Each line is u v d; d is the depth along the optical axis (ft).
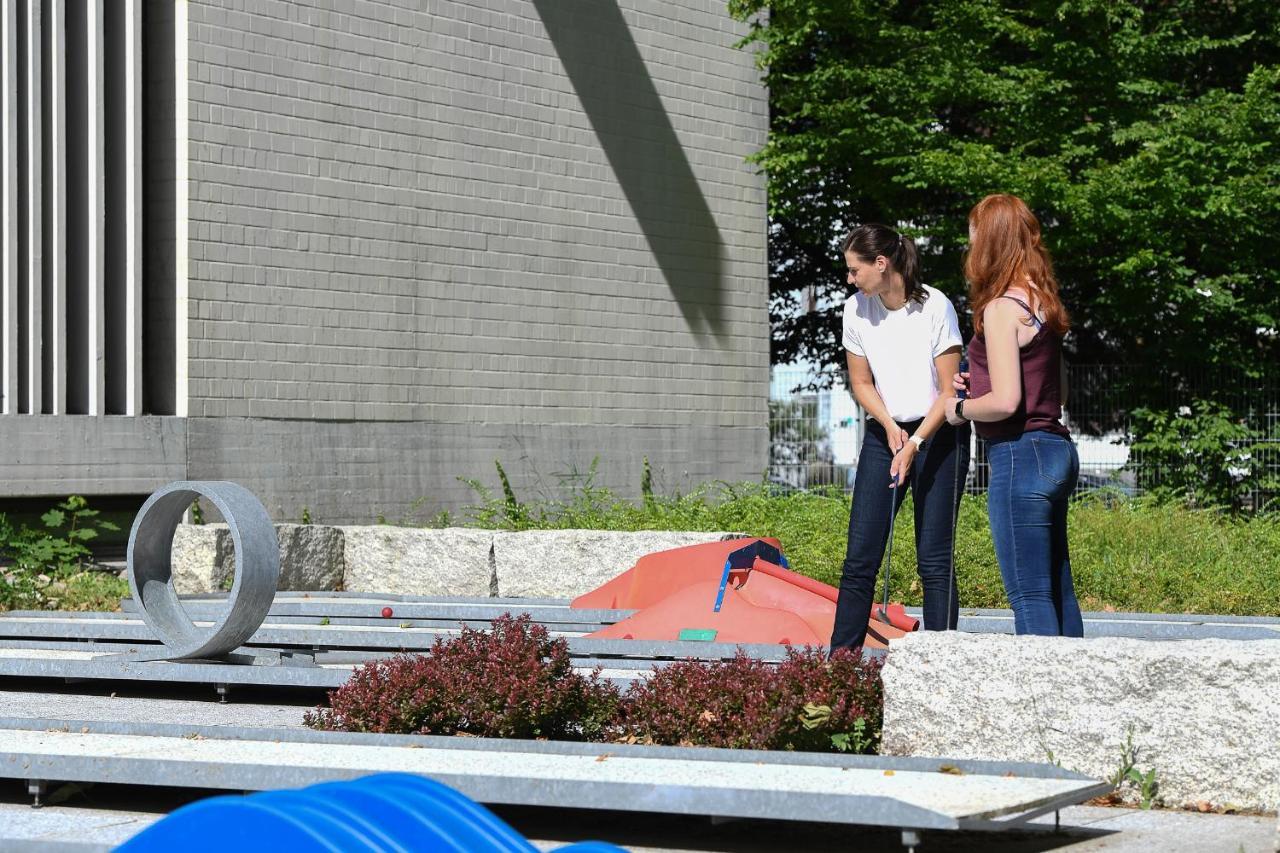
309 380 56.59
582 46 67.31
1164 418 79.30
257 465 54.85
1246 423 81.20
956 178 78.89
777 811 16.63
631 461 68.64
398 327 59.82
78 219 51.90
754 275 74.95
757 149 75.77
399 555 50.72
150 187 53.62
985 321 22.26
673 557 36.50
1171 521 54.39
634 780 18.06
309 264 56.75
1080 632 23.11
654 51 70.54
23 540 48.14
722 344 73.20
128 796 21.22
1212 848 17.17
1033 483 22.20
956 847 18.02
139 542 31.99
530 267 64.90
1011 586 22.45
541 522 58.23
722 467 72.90
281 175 55.88
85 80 51.67
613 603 38.65
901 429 25.08
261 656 31.63
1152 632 34.65
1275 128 80.12
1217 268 84.58
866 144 81.35
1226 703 19.38
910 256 25.17
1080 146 81.87
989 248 22.53
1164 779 19.72
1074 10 81.35
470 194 62.59
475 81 62.90
